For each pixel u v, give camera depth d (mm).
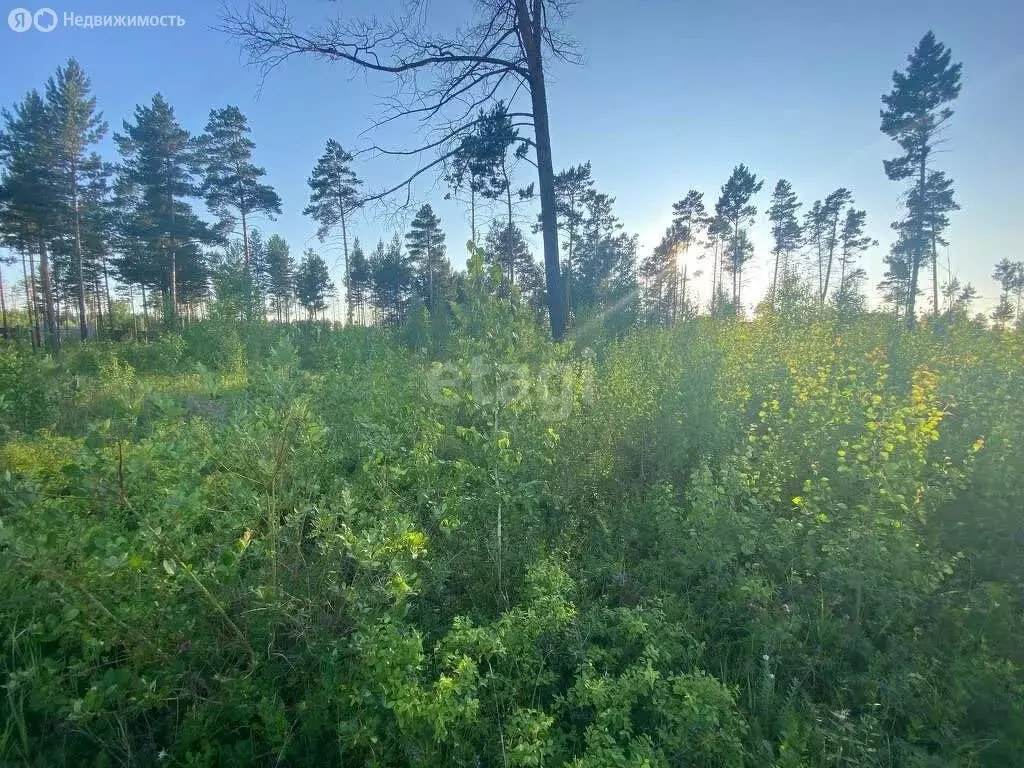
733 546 3289
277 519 2645
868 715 2422
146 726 2375
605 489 4586
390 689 2061
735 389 5930
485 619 2947
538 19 8195
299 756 2324
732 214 34531
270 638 2494
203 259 31141
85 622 2305
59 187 25703
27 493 2295
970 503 3832
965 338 9266
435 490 3467
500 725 2258
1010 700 2406
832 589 3195
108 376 10898
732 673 2777
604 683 2311
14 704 2395
